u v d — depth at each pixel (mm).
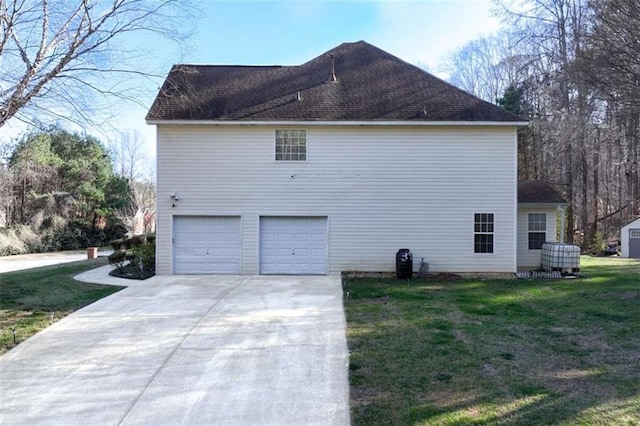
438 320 7961
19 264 26000
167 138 13539
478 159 13578
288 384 5121
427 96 14383
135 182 44125
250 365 5762
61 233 36156
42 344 6676
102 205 39375
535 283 12219
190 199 13570
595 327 7469
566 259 13703
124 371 5590
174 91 13711
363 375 5309
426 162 13594
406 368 5512
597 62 14133
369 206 13625
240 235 13656
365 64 16047
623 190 29672
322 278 13039
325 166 13609
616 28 13188
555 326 7543
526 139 27625
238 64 16391
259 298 10000
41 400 4762
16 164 35250
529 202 14945
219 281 12430
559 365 5578
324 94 14484
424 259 13594
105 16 8820
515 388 4840
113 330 7402
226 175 13594
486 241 13602
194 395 4859
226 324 7762
